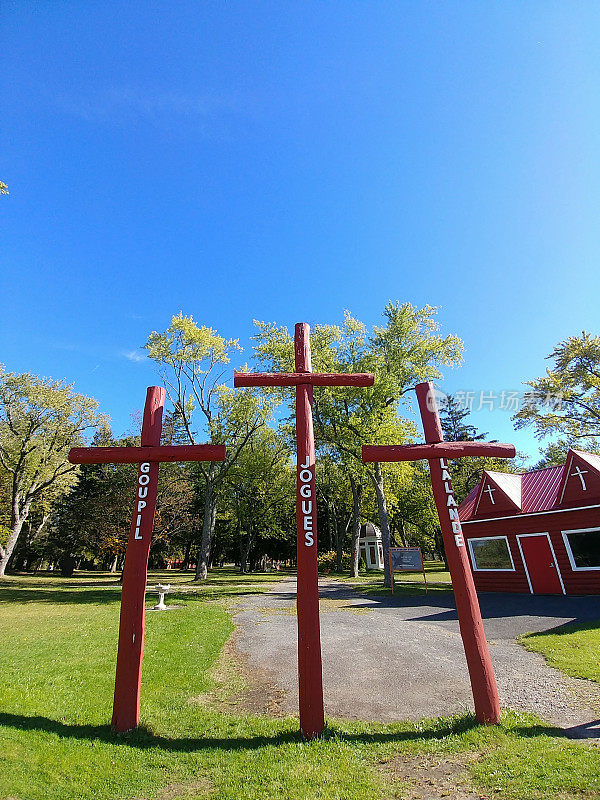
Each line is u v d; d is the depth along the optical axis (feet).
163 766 16.65
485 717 19.36
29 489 103.71
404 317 91.40
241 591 77.56
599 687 23.52
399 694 24.16
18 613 50.39
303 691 19.19
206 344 115.03
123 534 91.86
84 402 104.42
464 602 20.93
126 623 20.95
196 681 26.66
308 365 24.66
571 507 54.60
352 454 82.94
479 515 65.92
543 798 13.56
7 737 17.65
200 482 144.25
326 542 177.68
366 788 14.79
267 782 15.35
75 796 14.58
